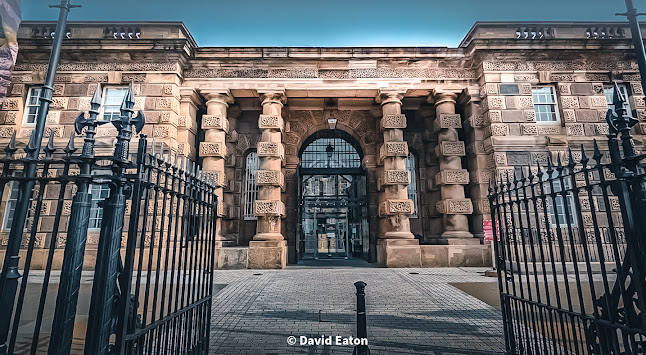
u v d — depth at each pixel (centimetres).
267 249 1443
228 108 1825
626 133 310
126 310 283
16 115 1517
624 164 305
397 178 1537
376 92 1669
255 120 1877
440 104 1656
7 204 1398
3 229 1374
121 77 1548
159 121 1501
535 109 1579
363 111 1908
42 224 1380
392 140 1582
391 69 1652
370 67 1648
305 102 1830
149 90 1538
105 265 273
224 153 1602
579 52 1577
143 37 1589
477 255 1448
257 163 1861
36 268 1340
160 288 935
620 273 302
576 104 1542
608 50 1567
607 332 318
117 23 1592
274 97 1622
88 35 1594
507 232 473
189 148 1592
